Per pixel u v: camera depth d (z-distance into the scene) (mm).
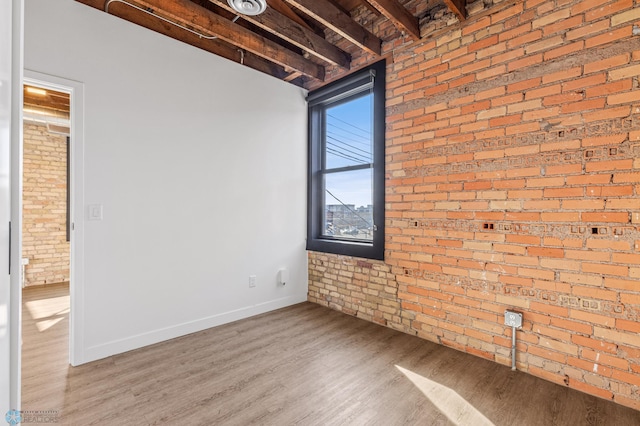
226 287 3113
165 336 2693
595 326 1886
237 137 3203
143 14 2678
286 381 2061
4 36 634
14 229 708
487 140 2322
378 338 2736
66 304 3719
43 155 4832
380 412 1758
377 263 3082
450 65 2523
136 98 2543
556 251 2023
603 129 1849
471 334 2428
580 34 1926
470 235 2418
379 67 3023
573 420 1687
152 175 2631
